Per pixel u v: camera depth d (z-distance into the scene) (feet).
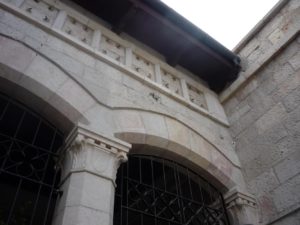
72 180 10.71
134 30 18.98
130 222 17.60
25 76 12.12
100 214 10.11
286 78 17.37
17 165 11.27
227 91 20.75
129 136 13.70
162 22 18.60
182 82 19.38
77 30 16.48
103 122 13.06
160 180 17.24
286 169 15.17
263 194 15.61
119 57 17.26
